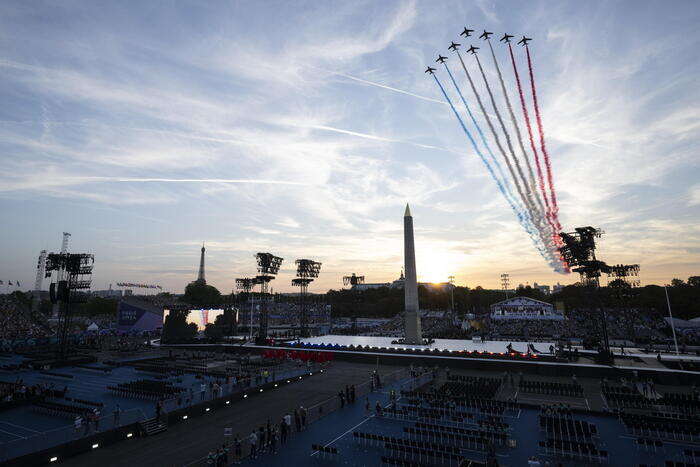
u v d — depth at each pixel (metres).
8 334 93.25
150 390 41.94
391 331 110.00
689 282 136.75
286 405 39.28
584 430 29.33
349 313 167.75
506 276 144.25
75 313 170.50
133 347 80.81
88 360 65.00
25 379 51.50
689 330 89.50
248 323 145.62
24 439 24.78
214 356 73.56
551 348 60.72
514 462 25.14
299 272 100.00
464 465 23.59
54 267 64.25
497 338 90.69
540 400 40.91
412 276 77.25
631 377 50.22
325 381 51.12
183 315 93.19
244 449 27.70
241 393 41.28
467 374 56.09
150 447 27.92
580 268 56.91
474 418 34.56
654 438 29.12
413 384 48.34
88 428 28.56
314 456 26.28
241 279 102.94
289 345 78.06
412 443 26.70
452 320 115.44
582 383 49.41
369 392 44.72
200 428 32.28
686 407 36.53
